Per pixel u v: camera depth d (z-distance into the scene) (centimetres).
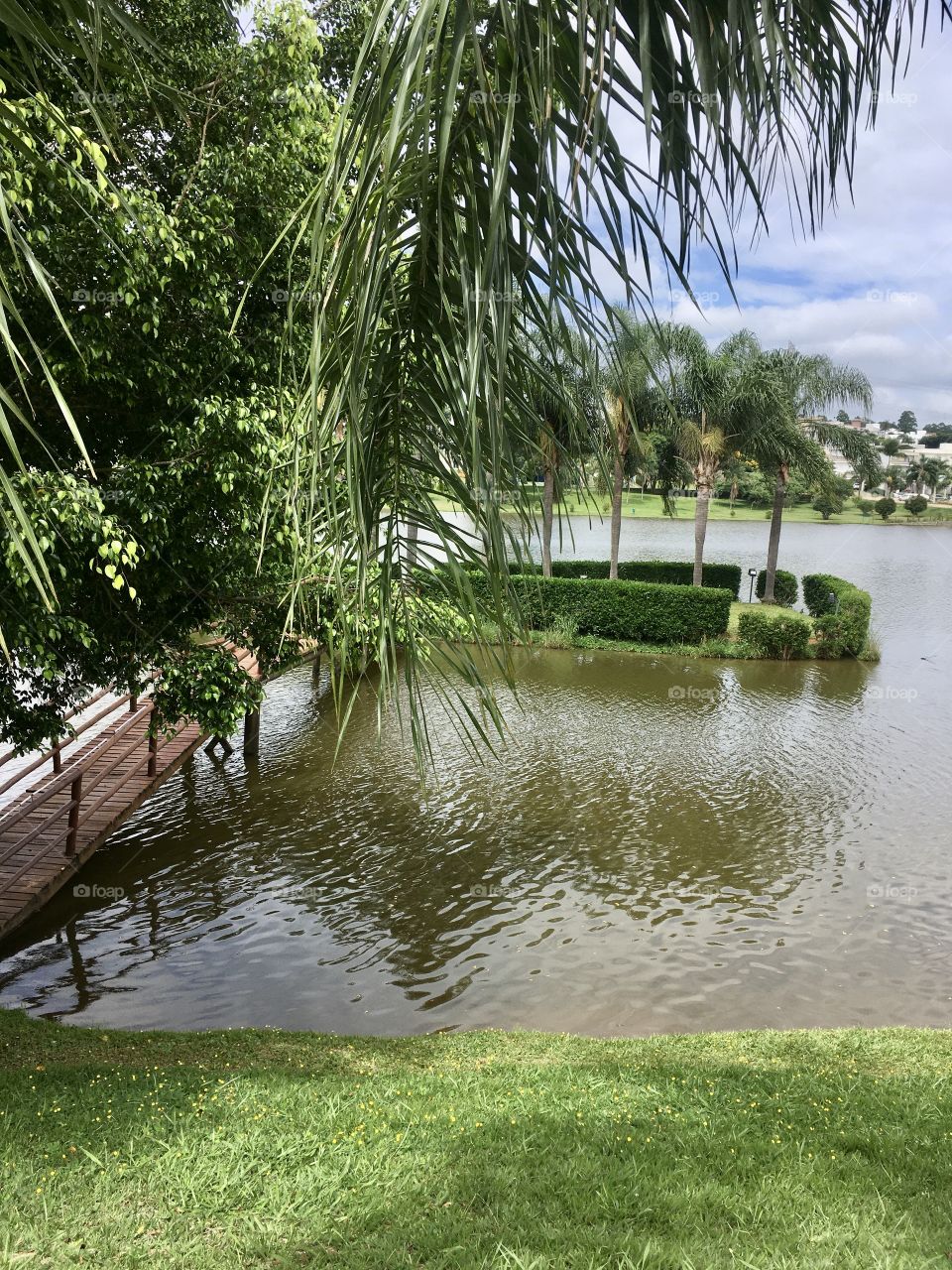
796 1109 533
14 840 1059
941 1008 827
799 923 995
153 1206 369
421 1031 783
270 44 820
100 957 909
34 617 657
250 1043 706
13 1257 328
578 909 1026
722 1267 307
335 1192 379
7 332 171
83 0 183
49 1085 560
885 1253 316
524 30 123
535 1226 345
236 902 1036
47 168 202
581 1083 592
